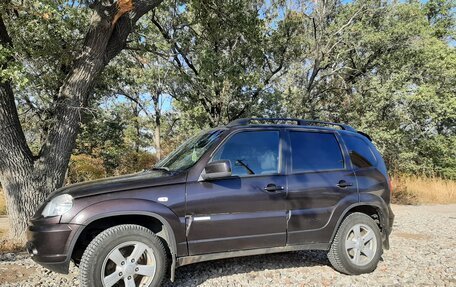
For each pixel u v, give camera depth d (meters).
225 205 4.28
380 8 20.84
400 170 21.97
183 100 17.31
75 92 7.29
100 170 21.30
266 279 4.71
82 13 10.02
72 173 20.00
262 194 4.47
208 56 12.31
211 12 12.05
